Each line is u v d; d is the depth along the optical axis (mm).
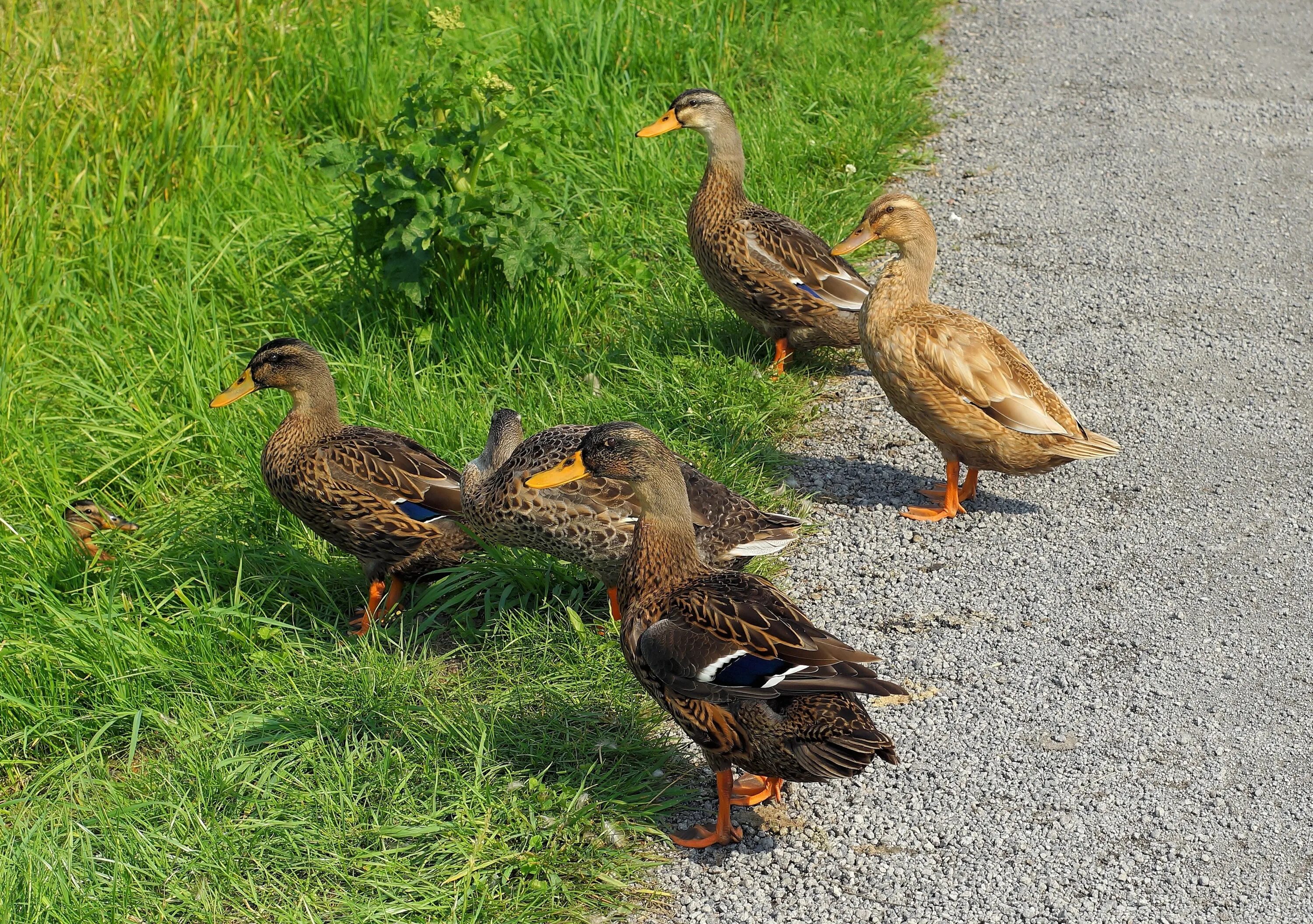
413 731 8375
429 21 13852
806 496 10875
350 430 10219
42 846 7742
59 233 14219
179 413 11969
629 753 8211
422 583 10508
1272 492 10609
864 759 6598
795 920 6996
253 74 17156
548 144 15766
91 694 9219
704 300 13773
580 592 9820
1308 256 14438
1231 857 7227
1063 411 10445
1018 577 9781
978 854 7363
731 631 7137
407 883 7215
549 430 9523
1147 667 8742
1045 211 15727
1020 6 22516
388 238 12602
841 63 18766
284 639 9508
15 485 11148
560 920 7055
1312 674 8609
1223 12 21922
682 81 17891
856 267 14391
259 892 7336
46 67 16094
